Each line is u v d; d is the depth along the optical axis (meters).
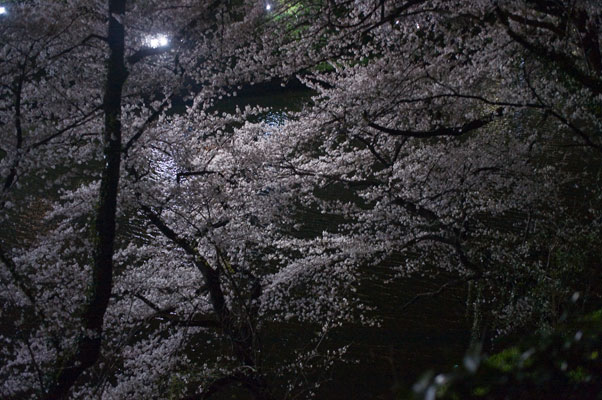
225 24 9.16
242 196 9.97
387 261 14.55
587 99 9.17
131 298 9.73
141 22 8.57
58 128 8.08
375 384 10.66
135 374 9.55
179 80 9.14
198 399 7.67
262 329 12.12
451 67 10.59
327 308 12.58
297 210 16.89
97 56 9.10
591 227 9.40
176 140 9.40
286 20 9.88
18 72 7.64
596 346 3.06
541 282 8.38
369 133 10.52
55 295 8.44
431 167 10.52
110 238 6.95
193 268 10.27
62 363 6.84
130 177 8.51
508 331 8.85
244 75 9.82
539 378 2.79
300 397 10.55
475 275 9.26
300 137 10.88
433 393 1.86
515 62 10.13
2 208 7.71
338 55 9.99
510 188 10.64
